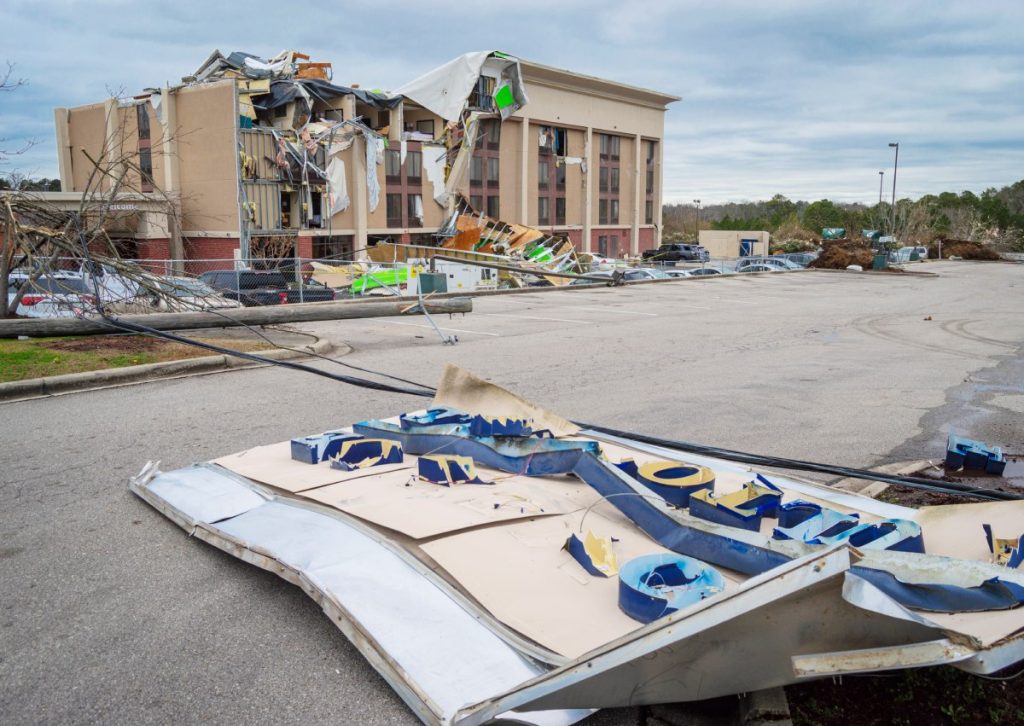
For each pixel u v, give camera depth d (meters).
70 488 6.02
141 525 5.27
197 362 11.08
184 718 3.25
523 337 15.54
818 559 2.41
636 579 3.50
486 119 52.66
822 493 5.06
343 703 3.36
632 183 66.94
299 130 39.84
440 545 4.05
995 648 2.38
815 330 18.31
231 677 3.54
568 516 4.50
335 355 12.82
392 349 13.59
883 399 10.12
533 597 3.59
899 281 40.22
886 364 13.16
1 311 13.17
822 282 38.69
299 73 43.81
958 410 9.50
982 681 3.29
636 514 4.31
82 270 14.37
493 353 13.32
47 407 8.74
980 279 42.66
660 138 69.06
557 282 32.41
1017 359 13.95
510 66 49.00
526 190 56.47
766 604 2.50
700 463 5.75
